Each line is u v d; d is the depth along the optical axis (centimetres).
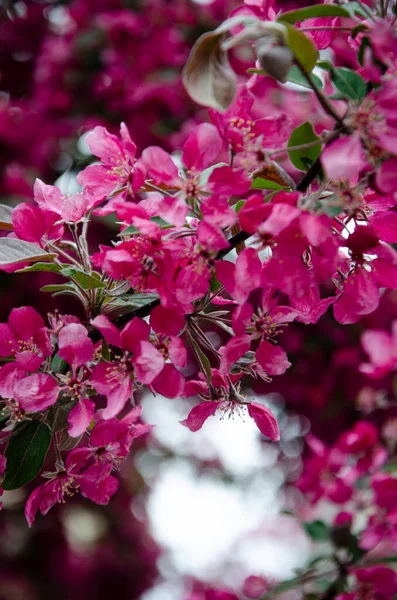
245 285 68
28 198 141
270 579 105
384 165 66
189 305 70
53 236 75
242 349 71
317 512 135
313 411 142
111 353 74
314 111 112
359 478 100
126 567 176
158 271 69
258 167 70
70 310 138
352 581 95
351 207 68
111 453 73
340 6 68
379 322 134
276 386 140
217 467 191
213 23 157
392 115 66
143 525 192
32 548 169
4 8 164
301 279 69
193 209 70
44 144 149
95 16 155
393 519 93
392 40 66
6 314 136
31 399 70
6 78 162
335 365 133
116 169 74
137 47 152
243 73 131
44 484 73
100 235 135
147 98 145
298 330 134
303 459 152
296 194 67
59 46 154
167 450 191
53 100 152
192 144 69
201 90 66
